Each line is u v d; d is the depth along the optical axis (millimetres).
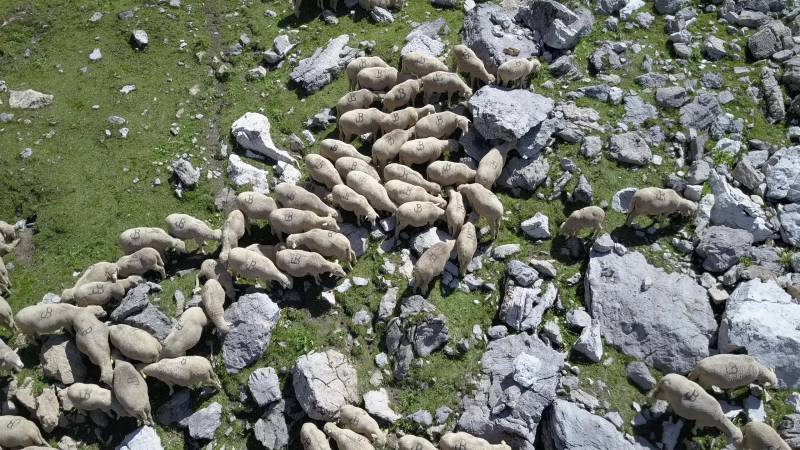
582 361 13891
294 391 13469
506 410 12906
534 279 14773
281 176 17156
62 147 18016
